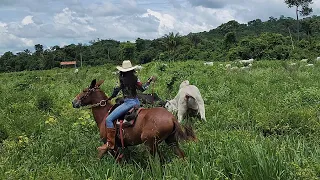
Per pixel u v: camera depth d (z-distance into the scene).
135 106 7.30
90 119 9.90
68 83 23.80
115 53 81.81
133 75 7.42
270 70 23.67
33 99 15.10
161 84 17.95
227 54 56.06
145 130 7.00
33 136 9.13
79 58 83.38
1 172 6.98
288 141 7.62
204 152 7.01
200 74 21.31
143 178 6.67
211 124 9.95
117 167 6.98
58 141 8.61
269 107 11.23
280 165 5.94
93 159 7.54
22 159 7.84
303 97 12.54
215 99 13.57
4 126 10.20
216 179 5.73
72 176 6.55
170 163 6.70
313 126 8.77
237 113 10.83
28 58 84.19
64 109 12.01
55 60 83.25
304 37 79.50
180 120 10.03
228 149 6.76
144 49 80.38
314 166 5.68
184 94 10.11
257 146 6.51
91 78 26.89
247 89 15.37
